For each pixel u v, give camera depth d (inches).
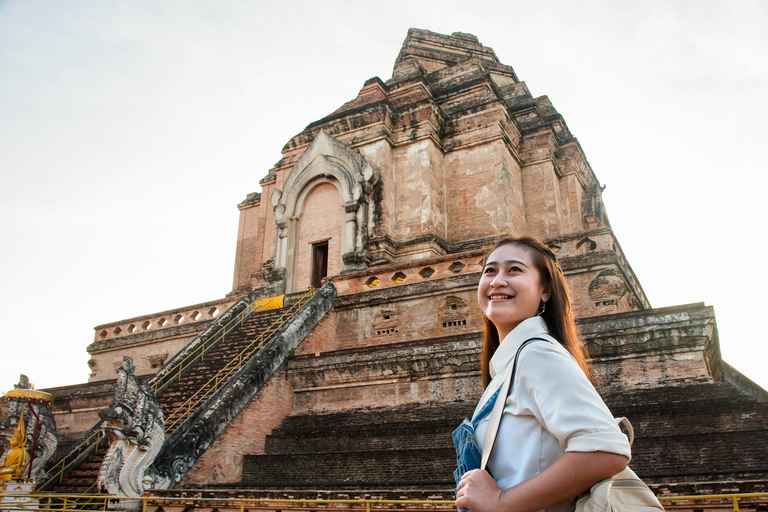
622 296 652.7
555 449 96.0
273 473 522.3
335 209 1032.8
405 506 340.5
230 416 557.9
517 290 116.3
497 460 100.8
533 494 88.3
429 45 1381.6
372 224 992.9
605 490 87.0
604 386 510.9
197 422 534.3
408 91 1122.0
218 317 905.5
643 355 502.9
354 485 428.8
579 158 1262.3
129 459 466.6
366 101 1124.5
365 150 1051.3
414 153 1035.3
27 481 512.7
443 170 1067.3
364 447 518.9
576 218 1175.0
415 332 730.8
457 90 1144.2
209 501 412.8
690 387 463.8
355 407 608.1
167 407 639.8
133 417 475.8
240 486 496.7
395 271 783.1
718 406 417.4
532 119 1200.2
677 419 426.6
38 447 549.6
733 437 374.9
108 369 1071.0
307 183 1067.3
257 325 830.5
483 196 1019.9
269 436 589.6
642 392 477.7
